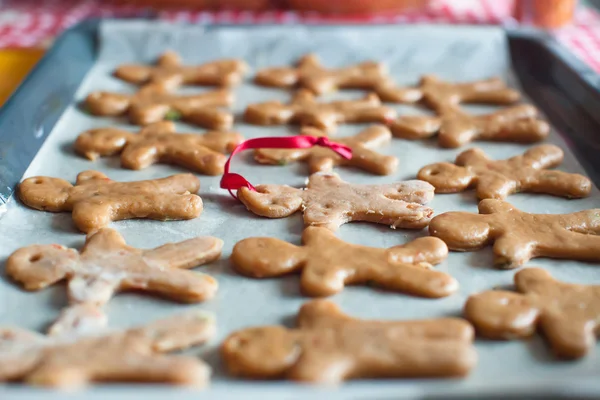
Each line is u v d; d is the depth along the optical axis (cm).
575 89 58
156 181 49
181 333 37
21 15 74
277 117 57
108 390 32
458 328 38
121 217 47
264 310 40
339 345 37
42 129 54
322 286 41
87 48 65
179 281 41
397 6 73
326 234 44
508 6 76
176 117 58
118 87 62
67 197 47
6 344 36
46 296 41
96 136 53
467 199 49
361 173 52
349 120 57
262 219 47
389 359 36
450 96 60
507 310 39
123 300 41
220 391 32
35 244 44
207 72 63
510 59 65
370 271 42
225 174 48
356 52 66
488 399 32
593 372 37
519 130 55
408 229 46
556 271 43
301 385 34
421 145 55
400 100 60
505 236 44
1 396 31
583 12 73
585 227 45
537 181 49
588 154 53
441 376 36
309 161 52
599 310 39
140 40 65
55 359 35
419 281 41
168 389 32
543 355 38
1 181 47
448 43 65
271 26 66
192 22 67
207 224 46
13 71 61
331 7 73
